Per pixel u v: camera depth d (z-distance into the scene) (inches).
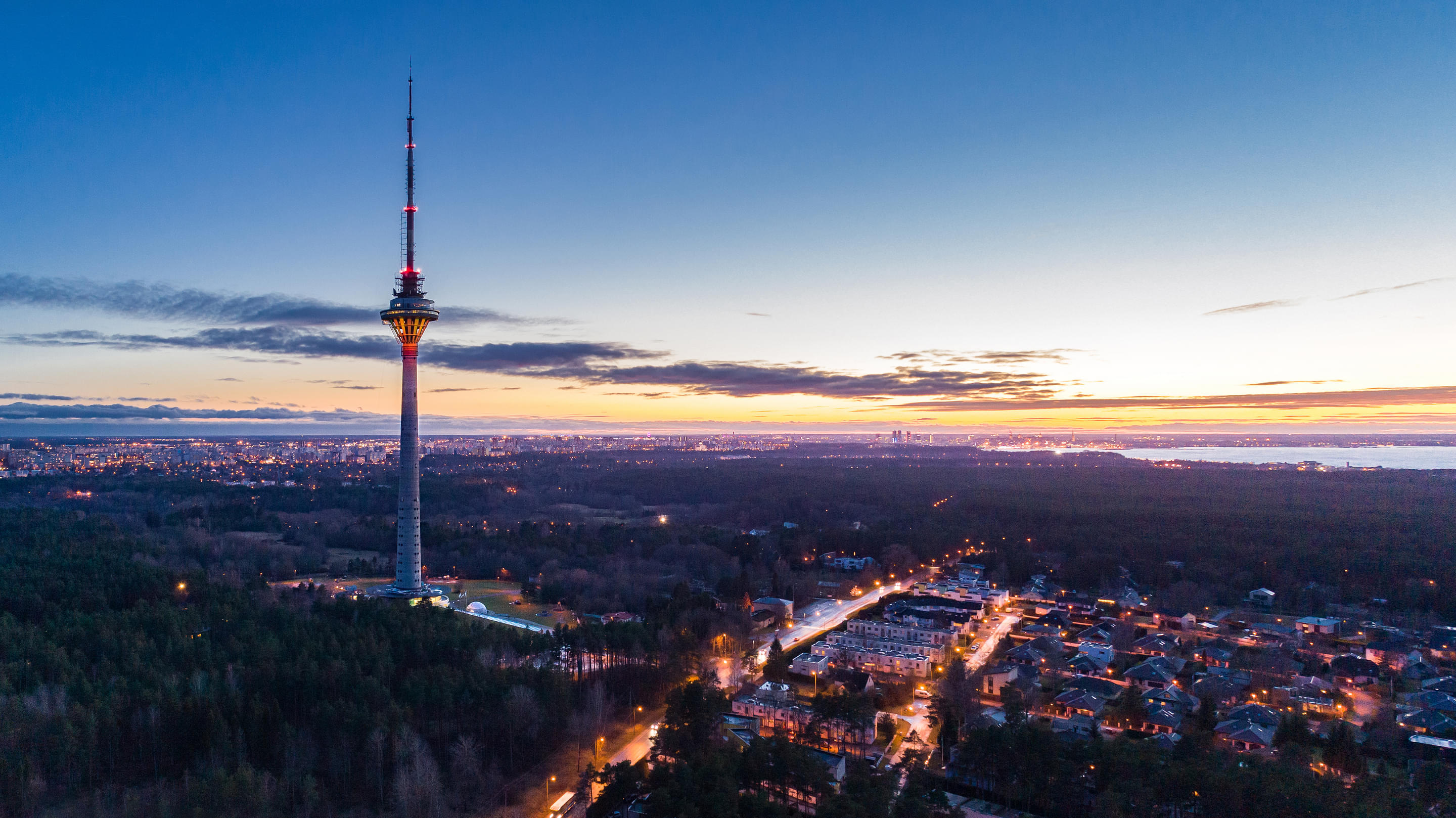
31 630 7755.9
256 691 6801.2
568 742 7027.6
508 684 7106.3
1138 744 6112.2
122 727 6323.8
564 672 7701.8
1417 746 6589.6
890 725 7381.9
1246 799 5182.1
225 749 6087.6
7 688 6427.2
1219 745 6427.2
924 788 5708.7
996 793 6117.1
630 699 7839.6
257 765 6215.6
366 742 6235.2
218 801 5472.4
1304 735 6663.4
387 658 7460.6
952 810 5423.2
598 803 5703.7
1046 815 5846.5
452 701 6811.0
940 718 7249.0
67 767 5890.8
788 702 7519.7
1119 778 5590.6
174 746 6254.9
